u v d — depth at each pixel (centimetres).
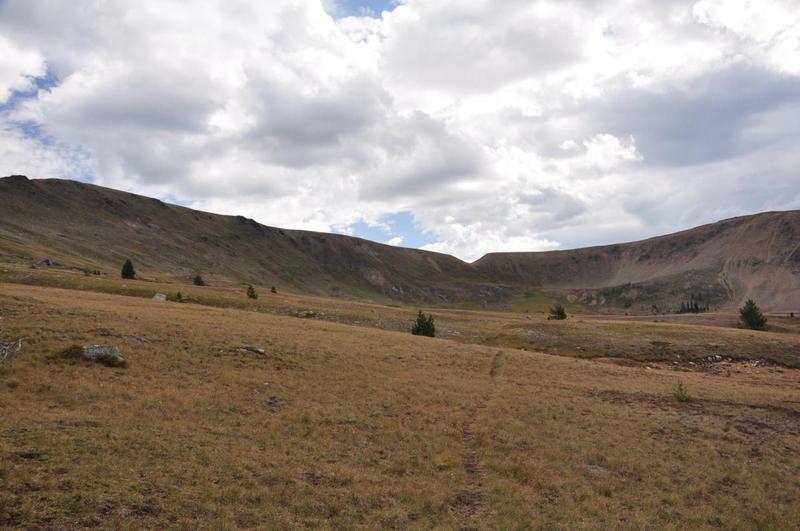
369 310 11100
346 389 3256
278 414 2583
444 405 3170
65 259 18375
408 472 2038
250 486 1680
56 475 1490
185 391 2712
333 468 1964
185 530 1316
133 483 1530
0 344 2895
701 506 1930
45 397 2311
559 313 12469
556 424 2917
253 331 4822
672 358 7369
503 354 5647
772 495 2080
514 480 2059
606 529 1656
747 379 6031
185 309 6266
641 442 2698
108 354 2991
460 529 1586
